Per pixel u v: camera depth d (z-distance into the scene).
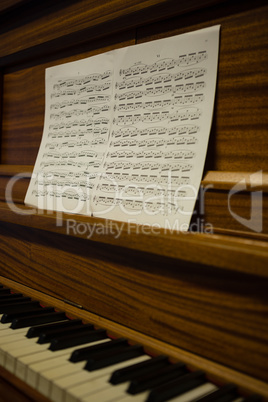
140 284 0.81
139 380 0.62
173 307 0.75
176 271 0.75
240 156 0.80
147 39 0.98
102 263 0.89
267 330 0.63
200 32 0.85
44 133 1.19
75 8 1.11
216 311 0.69
